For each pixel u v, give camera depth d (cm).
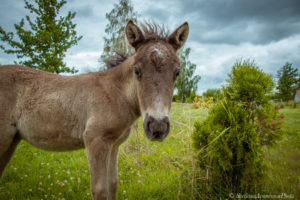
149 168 385
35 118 257
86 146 240
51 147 271
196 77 2164
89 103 250
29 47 750
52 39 779
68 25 819
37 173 369
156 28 286
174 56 233
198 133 296
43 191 305
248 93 271
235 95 278
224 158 262
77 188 322
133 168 397
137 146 505
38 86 265
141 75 221
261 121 267
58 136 260
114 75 269
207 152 282
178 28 265
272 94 274
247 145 258
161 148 478
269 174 267
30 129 262
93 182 230
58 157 462
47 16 775
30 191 303
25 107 259
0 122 250
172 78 226
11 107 258
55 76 281
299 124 408
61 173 371
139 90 225
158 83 210
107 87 257
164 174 350
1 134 253
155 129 197
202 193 279
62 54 804
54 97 258
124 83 257
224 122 275
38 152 490
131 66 253
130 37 262
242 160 264
